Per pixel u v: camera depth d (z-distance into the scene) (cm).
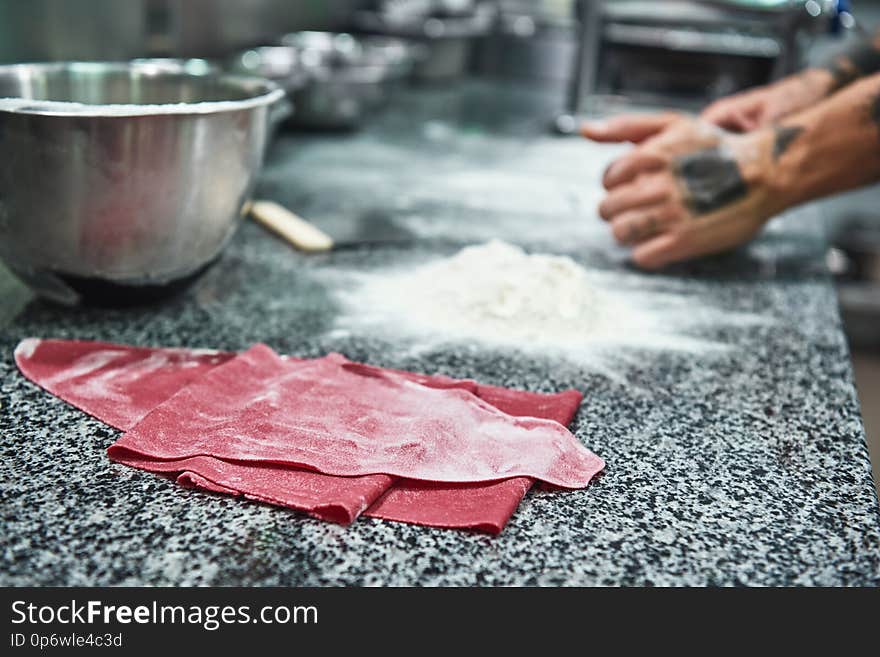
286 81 154
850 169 115
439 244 125
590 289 105
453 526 73
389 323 102
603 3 206
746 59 203
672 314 108
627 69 212
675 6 204
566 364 95
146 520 73
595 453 82
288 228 124
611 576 70
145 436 79
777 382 94
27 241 94
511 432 82
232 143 96
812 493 79
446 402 85
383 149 180
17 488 75
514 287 103
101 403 84
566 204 147
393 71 186
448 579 70
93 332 96
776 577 71
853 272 266
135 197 92
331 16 233
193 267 99
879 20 269
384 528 73
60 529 72
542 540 73
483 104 249
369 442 79
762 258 126
